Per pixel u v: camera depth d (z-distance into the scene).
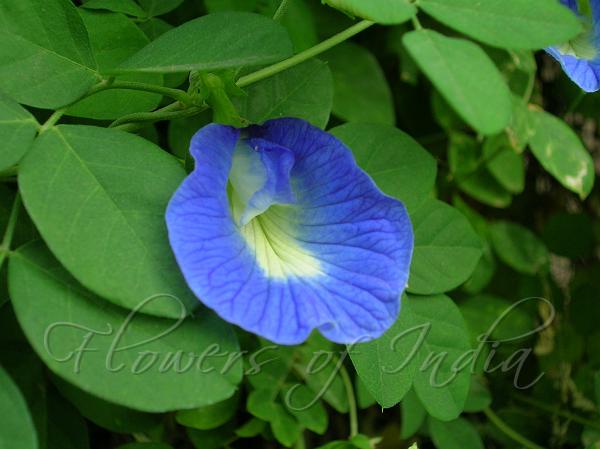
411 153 0.13
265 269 0.10
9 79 0.11
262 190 0.11
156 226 0.10
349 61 0.18
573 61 0.13
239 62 0.11
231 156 0.11
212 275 0.10
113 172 0.10
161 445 0.13
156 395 0.09
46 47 0.12
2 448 0.09
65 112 0.12
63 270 0.10
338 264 0.11
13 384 0.09
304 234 0.11
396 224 0.11
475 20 0.10
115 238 0.10
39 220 0.10
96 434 0.17
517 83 0.18
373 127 0.13
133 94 0.13
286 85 0.13
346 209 0.11
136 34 0.14
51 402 0.13
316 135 0.11
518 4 0.10
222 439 0.16
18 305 0.10
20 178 0.10
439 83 0.09
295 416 0.16
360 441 0.15
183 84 0.15
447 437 0.17
